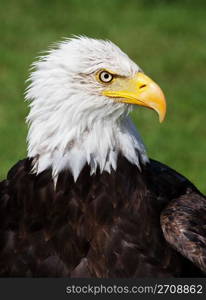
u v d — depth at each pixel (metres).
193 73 33.50
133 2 43.16
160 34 38.22
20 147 25.34
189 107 29.62
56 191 11.55
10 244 11.78
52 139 11.43
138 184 11.80
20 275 11.70
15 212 11.87
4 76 32.03
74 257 11.58
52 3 42.41
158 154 25.25
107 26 39.09
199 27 39.47
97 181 11.57
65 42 11.83
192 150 25.70
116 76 11.55
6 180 12.62
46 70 11.35
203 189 23.09
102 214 11.59
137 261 11.54
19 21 39.38
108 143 11.53
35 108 11.45
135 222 11.69
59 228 11.59
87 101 11.32
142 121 27.92
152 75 33.19
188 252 11.32
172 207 11.98
